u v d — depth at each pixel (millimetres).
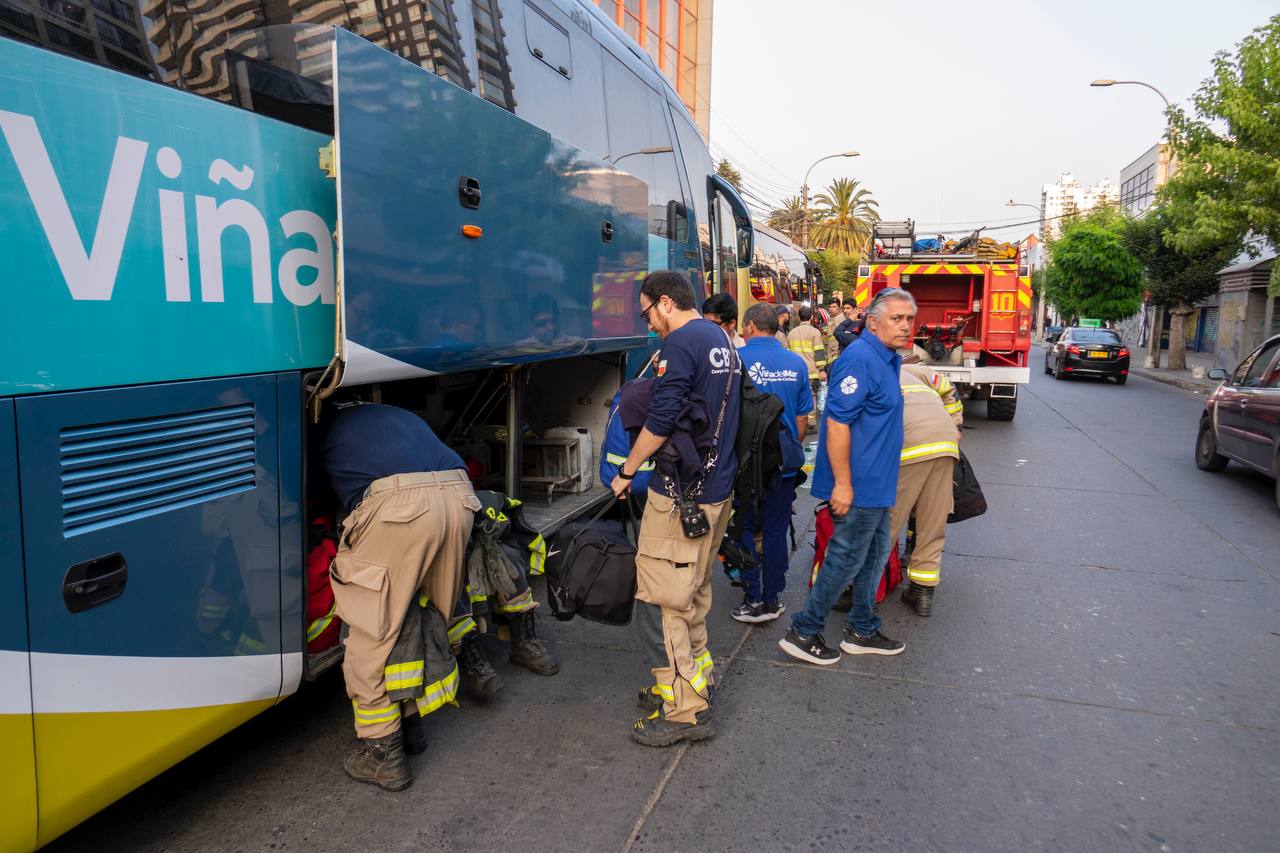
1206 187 16312
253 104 2631
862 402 3709
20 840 1908
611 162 5551
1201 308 36125
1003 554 6020
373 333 2732
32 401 1845
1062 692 3791
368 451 2867
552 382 5707
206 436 2318
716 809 2840
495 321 3564
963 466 4848
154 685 2205
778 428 3516
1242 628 4582
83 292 1938
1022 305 12891
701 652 3484
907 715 3559
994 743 3320
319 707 3545
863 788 2984
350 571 2777
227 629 2430
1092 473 9172
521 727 3396
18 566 1841
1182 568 5680
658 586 3154
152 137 2098
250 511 2488
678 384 3102
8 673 1833
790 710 3600
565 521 4664
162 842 2604
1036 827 2758
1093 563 5801
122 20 2137
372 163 2693
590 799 2887
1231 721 3514
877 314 3754
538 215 3969
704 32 27938
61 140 1875
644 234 5555
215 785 2941
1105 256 29547
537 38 4559
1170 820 2801
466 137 3283
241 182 2377
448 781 2988
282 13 2752
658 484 3168
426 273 3027
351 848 2600
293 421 2629
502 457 5004
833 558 3908
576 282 4449
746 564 3525
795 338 10805
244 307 2404
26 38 1863
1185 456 10344
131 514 2115
